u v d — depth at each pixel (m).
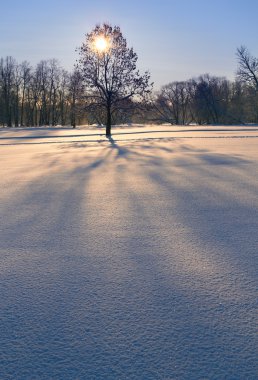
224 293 2.78
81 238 4.20
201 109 78.94
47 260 3.54
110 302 2.67
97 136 34.84
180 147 18.20
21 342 2.20
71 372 1.94
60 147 21.66
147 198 6.30
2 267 3.39
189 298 2.71
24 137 37.03
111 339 2.21
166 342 2.17
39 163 12.47
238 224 4.64
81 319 2.44
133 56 30.77
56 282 3.04
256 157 12.38
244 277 3.06
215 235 4.21
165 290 2.85
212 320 2.40
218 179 8.08
